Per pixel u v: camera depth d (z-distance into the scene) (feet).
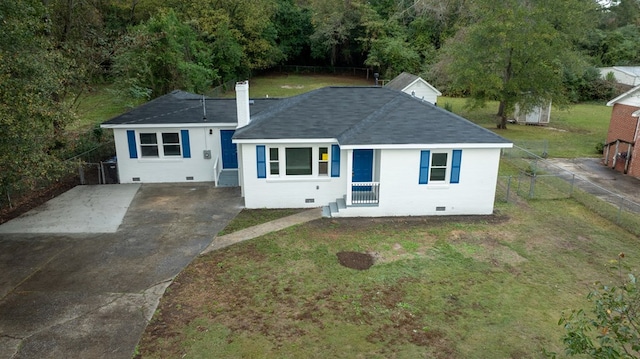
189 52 124.16
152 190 61.62
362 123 53.42
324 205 54.95
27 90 38.86
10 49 39.52
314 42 207.41
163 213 52.49
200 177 65.72
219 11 156.76
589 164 75.77
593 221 51.24
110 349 28.17
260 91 163.63
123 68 81.15
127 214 52.13
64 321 31.04
